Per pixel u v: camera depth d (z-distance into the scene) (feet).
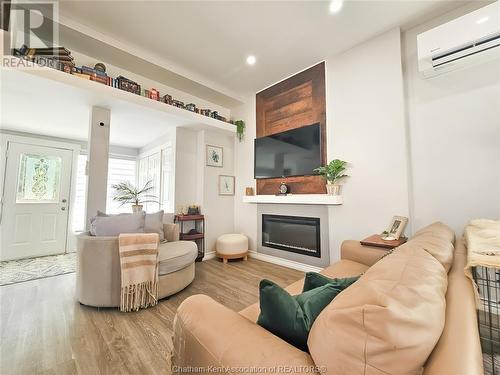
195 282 8.62
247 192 12.30
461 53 6.12
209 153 12.54
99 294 6.40
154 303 6.73
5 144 11.78
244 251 11.59
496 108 6.33
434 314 1.67
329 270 5.52
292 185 10.82
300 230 10.51
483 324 3.91
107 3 6.68
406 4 6.85
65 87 7.30
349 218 8.78
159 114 9.87
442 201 7.05
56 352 4.70
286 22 7.54
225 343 2.20
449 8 7.02
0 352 4.68
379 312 1.49
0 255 11.37
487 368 3.73
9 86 7.21
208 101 13.03
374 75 8.27
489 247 3.24
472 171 6.61
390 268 2.12
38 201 12.56
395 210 7.64
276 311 2.44
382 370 1.48
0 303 6.82
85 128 11.75
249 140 12.99
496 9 5.55
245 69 10.41
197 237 11.43
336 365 1.62
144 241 6.64
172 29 7.80
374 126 8.23
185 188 11.98
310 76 10.23
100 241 6.46
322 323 1.79
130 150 16.81
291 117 10.95
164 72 10.04
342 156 9.05
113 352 4.73
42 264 10.87
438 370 1.41
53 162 13.14
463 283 2.63
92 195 8.63
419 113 7.55
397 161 7.66
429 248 3.08
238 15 7.21
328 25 7.68
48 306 6.66
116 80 8.38
